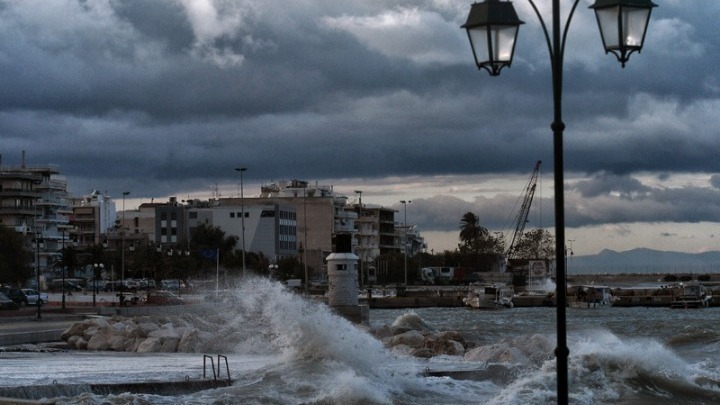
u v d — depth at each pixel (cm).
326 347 3934
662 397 3650
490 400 3438
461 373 4016
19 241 15688
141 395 3256
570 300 16988
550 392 3475
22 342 5869
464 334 7938
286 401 3247
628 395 3628
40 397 3241
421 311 14950
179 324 6606
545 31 1584
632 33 1494
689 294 16238
